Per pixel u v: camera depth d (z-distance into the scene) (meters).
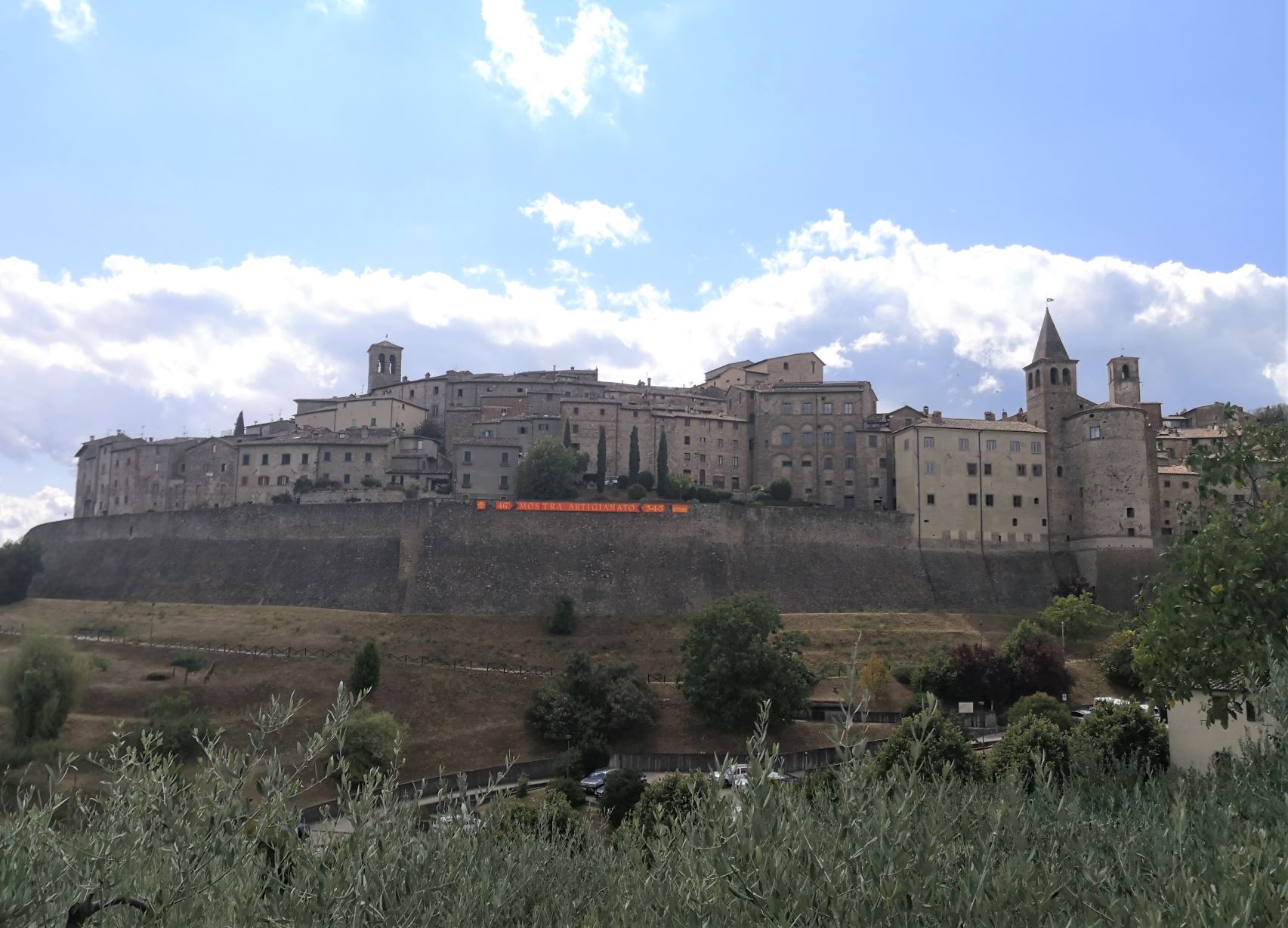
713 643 84.50
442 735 80.06
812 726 84.75
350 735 64.06
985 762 45.97
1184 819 19.09
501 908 17.48
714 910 14.36
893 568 123.81
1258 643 30.50
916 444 129.38
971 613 118.81
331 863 15.59
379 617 105.88
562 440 152.12
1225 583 31.38
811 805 18.14
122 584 124.38
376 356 194.88
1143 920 14.46
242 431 178.00
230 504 145.25
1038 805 22.28
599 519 117.50
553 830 26.08
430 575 111.44
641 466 153.12
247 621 104.88
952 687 89.38
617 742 81.19
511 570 112.81
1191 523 36.38
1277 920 14.32
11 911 14.41
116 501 153.62
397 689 85.50
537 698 82.31
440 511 115.25
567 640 102.62
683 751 80.94
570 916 18.48
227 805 16.03
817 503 150.62
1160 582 36.22
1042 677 88.00
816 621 111.56
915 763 17.88
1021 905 14.54
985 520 128.50
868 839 14.20
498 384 175.12
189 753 64.44
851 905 13.41
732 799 17.62
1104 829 20.22
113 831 17.19
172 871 15.72
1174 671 33.41
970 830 18.39
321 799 60.22
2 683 69.44
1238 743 33.28
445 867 16.56
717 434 157.12
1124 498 124.94
